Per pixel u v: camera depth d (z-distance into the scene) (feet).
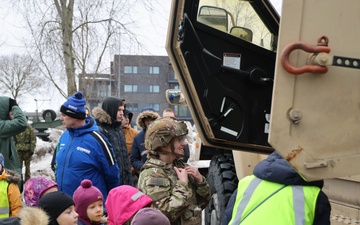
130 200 9.98
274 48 13.96
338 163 7.79
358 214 11.69
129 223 10.13
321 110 7.76
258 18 13.88
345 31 7.80
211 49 13.15
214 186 17.42
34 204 11.84
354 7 7.84
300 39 7.70
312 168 7.72
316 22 7.74
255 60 13.65
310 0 7.72
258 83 13.48
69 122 13.91
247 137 13.50
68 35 33.37
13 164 18.22
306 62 7.74
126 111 21.03
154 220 8.64
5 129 17.35
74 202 10.38
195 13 12.87
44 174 32.89
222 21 13.46
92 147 13.80
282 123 7.64
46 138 50.24
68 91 33.40
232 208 8.97
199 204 11.27
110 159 13.98
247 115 13.50
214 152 21.89
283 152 7.63
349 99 7.85
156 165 10.55
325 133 7.78
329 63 7.64
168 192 10.23
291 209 7.71
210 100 13.11
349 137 7.86
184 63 12.82
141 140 19.20
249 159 15.81
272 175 8.14
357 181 11.54
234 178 16.89
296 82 7.69
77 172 13.64
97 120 16.89
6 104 17.84
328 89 7.78
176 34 12.85
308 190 7.91
